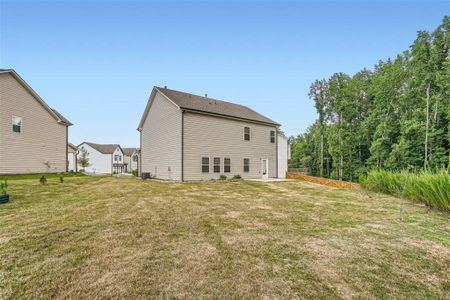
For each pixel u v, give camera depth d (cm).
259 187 1146
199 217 515
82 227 429
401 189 746
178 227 438
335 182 1435
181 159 1438
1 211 553
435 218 500
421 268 275
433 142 1703
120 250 325
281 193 929
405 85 2019
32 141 1570
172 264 285
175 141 1500
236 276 257
